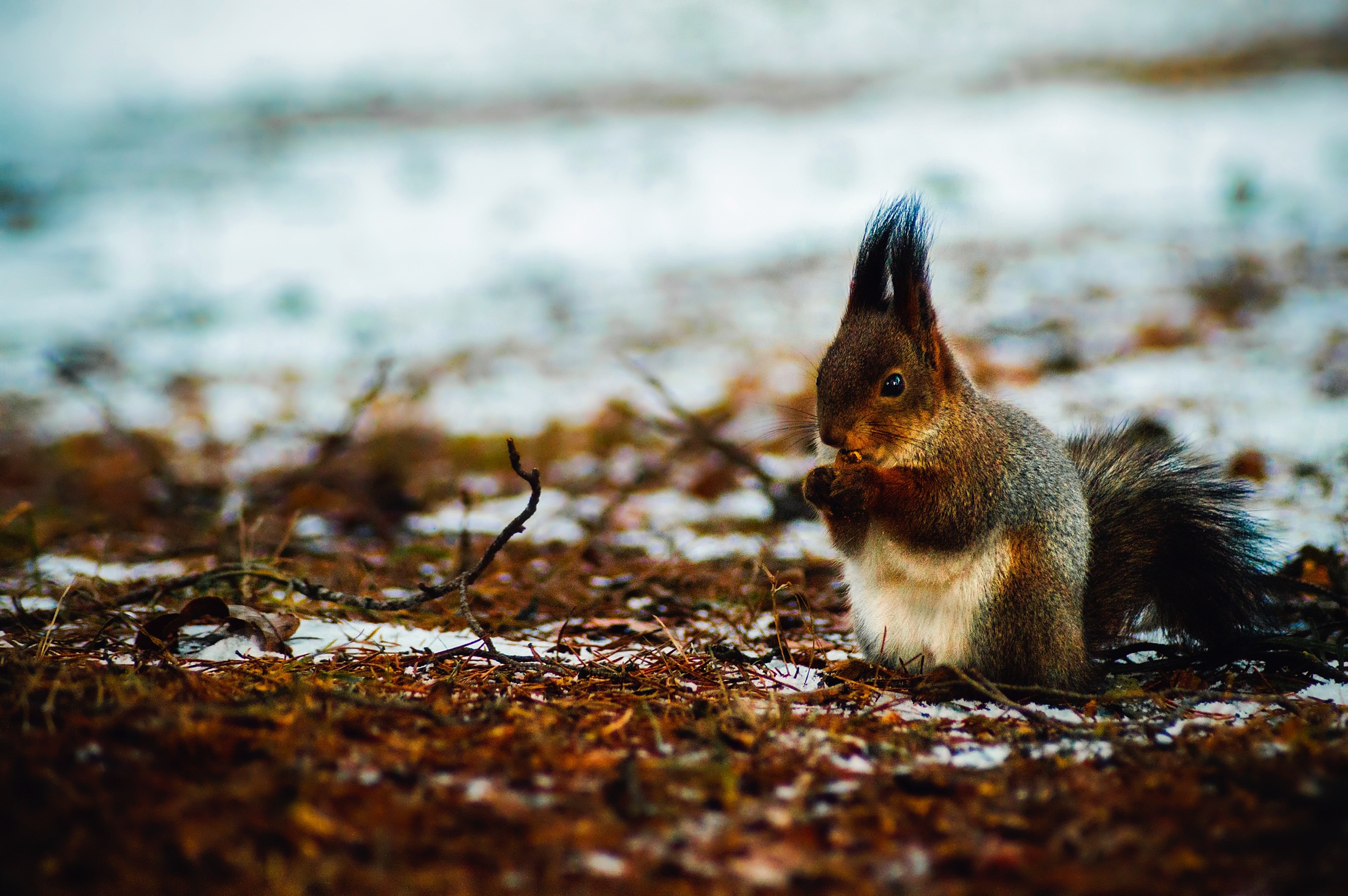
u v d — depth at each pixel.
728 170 35.44
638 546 10.01
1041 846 4.31
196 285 25.20
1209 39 50.69
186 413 16.20
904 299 6.84
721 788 4.75
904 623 6.72
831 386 6.78
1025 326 18.36
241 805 4.32
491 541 10.20
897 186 32.25
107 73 51.00
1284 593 7.42
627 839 4.31
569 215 31.84
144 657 6.03
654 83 50.78
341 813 4.36
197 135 42.97
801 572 8.73
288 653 6.59
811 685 6.51
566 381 18.03
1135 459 7.54
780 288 23.69
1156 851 4.22
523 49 54.25
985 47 52.72
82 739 4.86
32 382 18.03
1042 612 6.39
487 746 5.10
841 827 4.45
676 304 23.12
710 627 7.82
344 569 8.98
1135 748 5.25
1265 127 35.72
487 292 24.95
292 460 13.56
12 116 45.03
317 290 25.09
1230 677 6.64
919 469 6.58
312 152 39.97
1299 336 17.42
